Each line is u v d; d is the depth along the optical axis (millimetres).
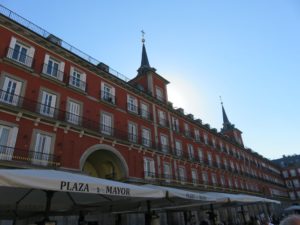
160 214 25094
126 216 21188
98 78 23766
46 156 16906
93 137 20531
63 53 21078
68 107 19891
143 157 25156
